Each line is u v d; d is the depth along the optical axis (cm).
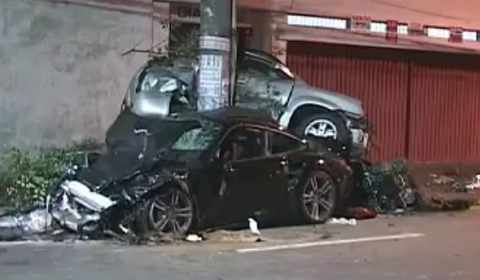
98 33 1653
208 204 1195
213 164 1203
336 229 1301
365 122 1600
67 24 1619
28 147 1585
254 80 1548
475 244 1168
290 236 1214
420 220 1438
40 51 1595
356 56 2042
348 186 1409
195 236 1167
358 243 1159
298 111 1548
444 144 2222
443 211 1578
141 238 1128
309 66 1972
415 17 2091
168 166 1170
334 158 1389
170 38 1752
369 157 2017
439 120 2206
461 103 2245
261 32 1894
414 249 1115
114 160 1212
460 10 2153
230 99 1482
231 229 1244
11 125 1572
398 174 1566
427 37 2112
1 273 903
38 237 1159
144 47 1705
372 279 905
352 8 2000
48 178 1359
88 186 1153
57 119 1617
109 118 1672
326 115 1551
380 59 2083
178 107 1470
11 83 1569
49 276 890
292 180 1311
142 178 1147
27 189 1346
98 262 977
